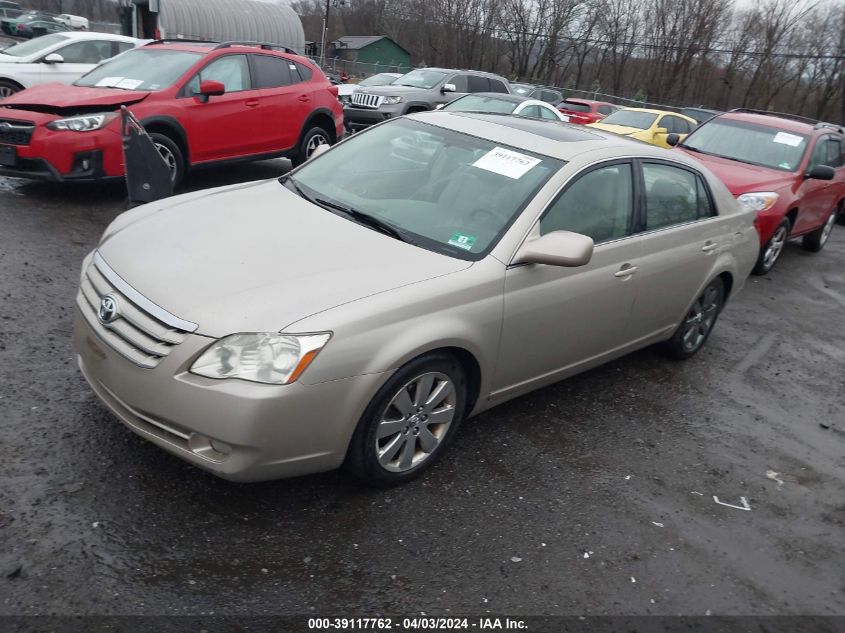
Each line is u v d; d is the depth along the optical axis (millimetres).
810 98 49281
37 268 5605
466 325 3385
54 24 37156
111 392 3094
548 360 4055
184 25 26453
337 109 10430
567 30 56156
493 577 2980
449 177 4098
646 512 3596
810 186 9109
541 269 3758
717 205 5305
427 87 16047
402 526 3191
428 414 3439
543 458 3922
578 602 2922
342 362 2947
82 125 7258
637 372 5301
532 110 14008
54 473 3162
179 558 2809
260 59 9211
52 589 2572
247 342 2846
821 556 3477
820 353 6398
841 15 47844
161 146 7859
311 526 3096
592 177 4168
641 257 4461
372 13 75188
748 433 4645
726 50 49719
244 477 2908
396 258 3443
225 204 3998
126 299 3117
